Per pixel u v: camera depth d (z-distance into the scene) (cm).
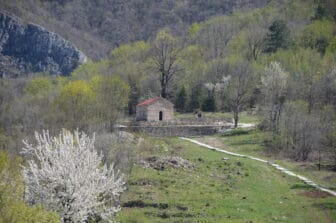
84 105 8525
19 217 2862
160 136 9288
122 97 11638
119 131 8269
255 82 12388
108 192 3975
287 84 10150
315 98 9900
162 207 4838
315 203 4928
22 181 3288
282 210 4734
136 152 6375
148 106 10644
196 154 7100
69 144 3772
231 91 11844
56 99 10325
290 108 8706
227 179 5756
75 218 3612
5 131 8162
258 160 6900
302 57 13938
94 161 3812
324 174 6200
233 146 8088
